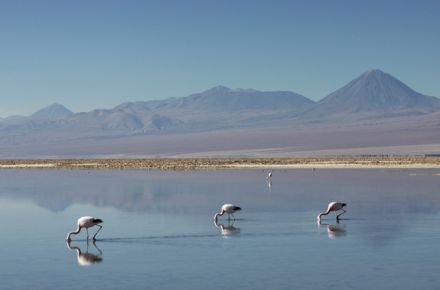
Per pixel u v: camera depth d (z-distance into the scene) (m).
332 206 44.31
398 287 27.11
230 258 32.91
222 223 44.66
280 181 80.50
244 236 39.31
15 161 178.62
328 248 35.22
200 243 37.22
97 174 103.38
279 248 35.38
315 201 56.91
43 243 37.81
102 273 30.05
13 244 37.47
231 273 29.77
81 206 55.56
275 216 47.66
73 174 104.25
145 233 40.81
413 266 30.64
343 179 82.31
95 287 27.62
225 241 37.75
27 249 35.94
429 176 86.00
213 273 29.80
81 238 39.41
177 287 27.50
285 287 27.30
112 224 44.81
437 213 47.94
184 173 103.19
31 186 77.00
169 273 29.89
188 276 29.30
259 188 70.38
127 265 31.62
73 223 45.69
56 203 58.00
